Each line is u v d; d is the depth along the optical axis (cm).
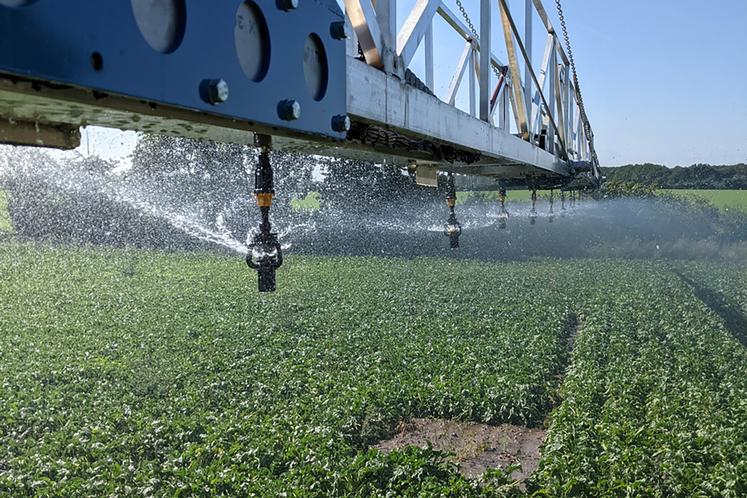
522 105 905
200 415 1192
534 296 2588
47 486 899
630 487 900
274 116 239
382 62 424
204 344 1758
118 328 1975
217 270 3341
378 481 952
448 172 1040
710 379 1453
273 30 238
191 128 270
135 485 924
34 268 3300
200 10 196
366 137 457
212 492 894
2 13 134
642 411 1252
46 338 1827
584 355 1658
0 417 1163
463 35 796
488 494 911
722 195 5916
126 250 4144
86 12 153
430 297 2530
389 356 1622
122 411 1194
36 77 143
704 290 2764
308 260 3856
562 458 984
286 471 998
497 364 1545
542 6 1232
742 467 924
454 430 1247
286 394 1345
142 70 172
